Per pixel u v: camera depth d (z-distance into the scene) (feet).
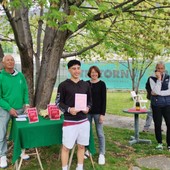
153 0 18.83
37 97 18.85
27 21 18.74
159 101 17.75
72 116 12.35
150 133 23.17
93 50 25.04
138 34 20.49
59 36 16.85
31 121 13.73
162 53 23.95
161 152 17.75
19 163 13.78
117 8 15.07
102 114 15.23
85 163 15.31
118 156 16.88
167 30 20.85
